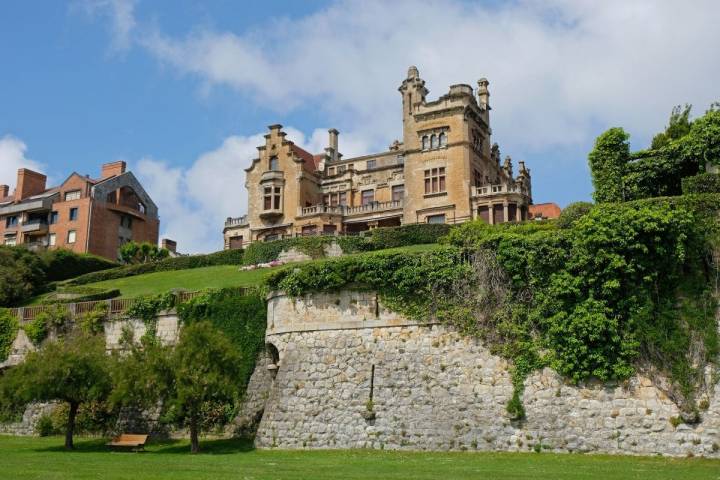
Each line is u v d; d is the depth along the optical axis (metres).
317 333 32.78
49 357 33.53
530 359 28.25
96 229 94.12
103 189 96.50
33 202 96.38
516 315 28.98
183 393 30.22
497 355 28.94
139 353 32.97
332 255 59.59
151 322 41.59
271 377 35.28
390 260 32.00
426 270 31.19
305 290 33.75
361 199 80.94
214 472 21.34
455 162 69.12
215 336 32.16
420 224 59.06
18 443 36.50
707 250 27.11
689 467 22.72
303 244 60.31
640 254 27.00
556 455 26.14
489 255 30.23
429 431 28.95
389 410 29.95
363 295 32.34
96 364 34.00
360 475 20.58
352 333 32.00
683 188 31.73
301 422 31.22
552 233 29.00
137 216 100.25
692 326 26.28
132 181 101.69
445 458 26.22
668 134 53.75
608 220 27.33
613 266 26.92
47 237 95.94
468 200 67.56
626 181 38.81
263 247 61.97
